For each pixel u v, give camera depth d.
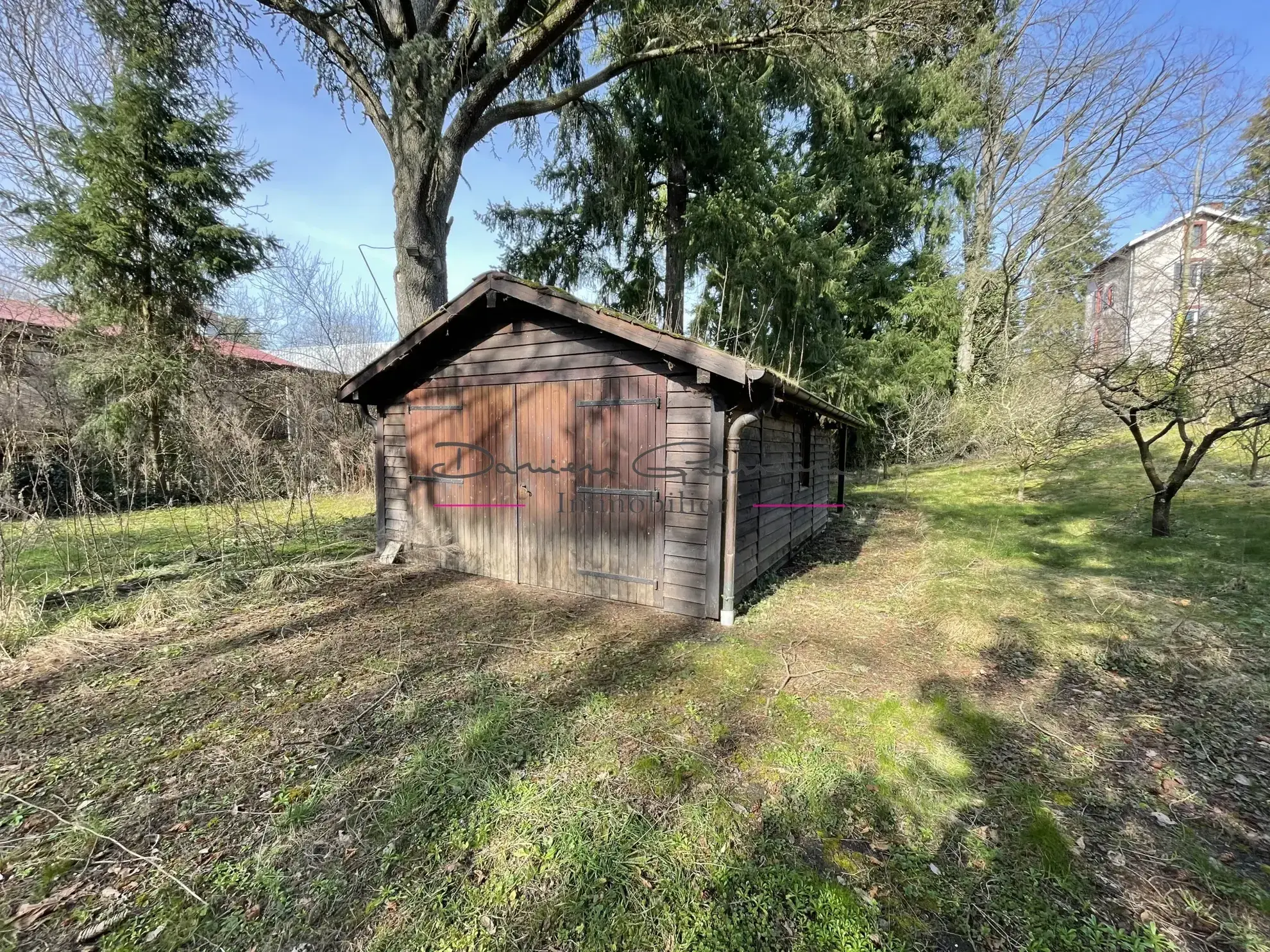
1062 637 4.20
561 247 13.27
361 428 13.48
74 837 2.22
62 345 9.78
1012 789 2.53
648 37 8.58
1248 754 2.81
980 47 14.83
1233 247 7.62
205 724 3.06
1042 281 16.83
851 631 4.48
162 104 10.86
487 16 7.06
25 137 9.87
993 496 11.13
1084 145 15.65
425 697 3.37
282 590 5.52
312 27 7.89
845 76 13.02
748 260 12.45
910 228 16.27
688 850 2.14
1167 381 6.78
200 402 6.62
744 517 5.13
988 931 1.80
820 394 15.16
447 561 6.33
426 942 1.76
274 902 1.91
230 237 11.85
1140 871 2.06
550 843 2.17
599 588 5.29
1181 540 6.68
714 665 3.79
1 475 4.92
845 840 2.21
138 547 6.91
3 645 4.00
